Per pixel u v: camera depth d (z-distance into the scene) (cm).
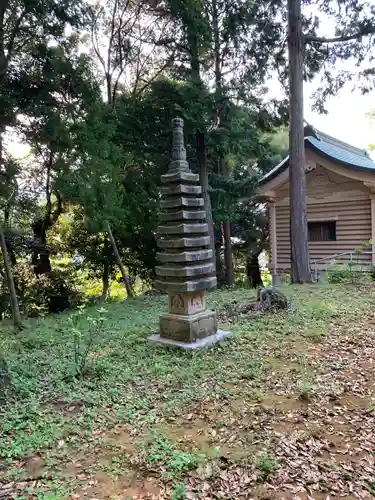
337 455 281
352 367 442
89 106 882
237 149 1091
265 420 329
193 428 319
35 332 647
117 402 367
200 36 1055
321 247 1257
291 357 474
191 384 404
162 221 539
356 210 1183
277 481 253
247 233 1659
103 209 854
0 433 311
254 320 642
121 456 280
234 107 977
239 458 275
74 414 346
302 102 1006
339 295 804
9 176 869
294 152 1009
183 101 951
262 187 1298
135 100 1038
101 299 1366
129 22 1223
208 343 512
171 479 254
